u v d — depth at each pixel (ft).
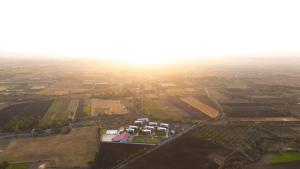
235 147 329.52
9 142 342.85
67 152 311.47
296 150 322.75
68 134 372.38
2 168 271.28
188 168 274.98
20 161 288.51
